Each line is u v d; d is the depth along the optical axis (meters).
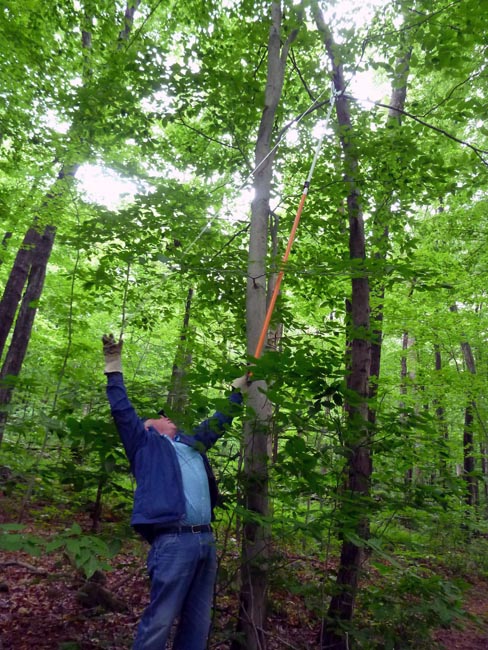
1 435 3.54
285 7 4.63
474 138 9.50
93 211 6.12
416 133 4.99
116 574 4.53
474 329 9.07
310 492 2.90
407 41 4.87
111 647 3.11
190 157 5.93
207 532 2.55
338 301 5.94
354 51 5.04
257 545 2.95
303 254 6.13
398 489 3.22
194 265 3.76
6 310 9.81
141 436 2.61
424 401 9.09
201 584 2.55
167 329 9.78
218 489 2.97
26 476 3.46
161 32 8.26
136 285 5.67
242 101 4.84
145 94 5.06
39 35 6.79
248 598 2.91
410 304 8.71
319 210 5.74
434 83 7.73
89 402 3.40
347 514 2.89
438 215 9.01
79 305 5.02
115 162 6.91
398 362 14.51
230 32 6.02
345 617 3.51
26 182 10.14
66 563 3.66
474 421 9.91
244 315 4.99
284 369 2.62
